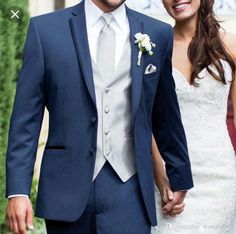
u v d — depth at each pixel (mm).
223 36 6230
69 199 4918
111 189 4938
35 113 4977
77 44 4938
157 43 5117
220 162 6152
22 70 4980
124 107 4973
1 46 7738
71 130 4914
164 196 5867
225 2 9609
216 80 6141
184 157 5359
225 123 6223
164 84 5227
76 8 5062
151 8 9727
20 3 7797
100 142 4941
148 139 5059
